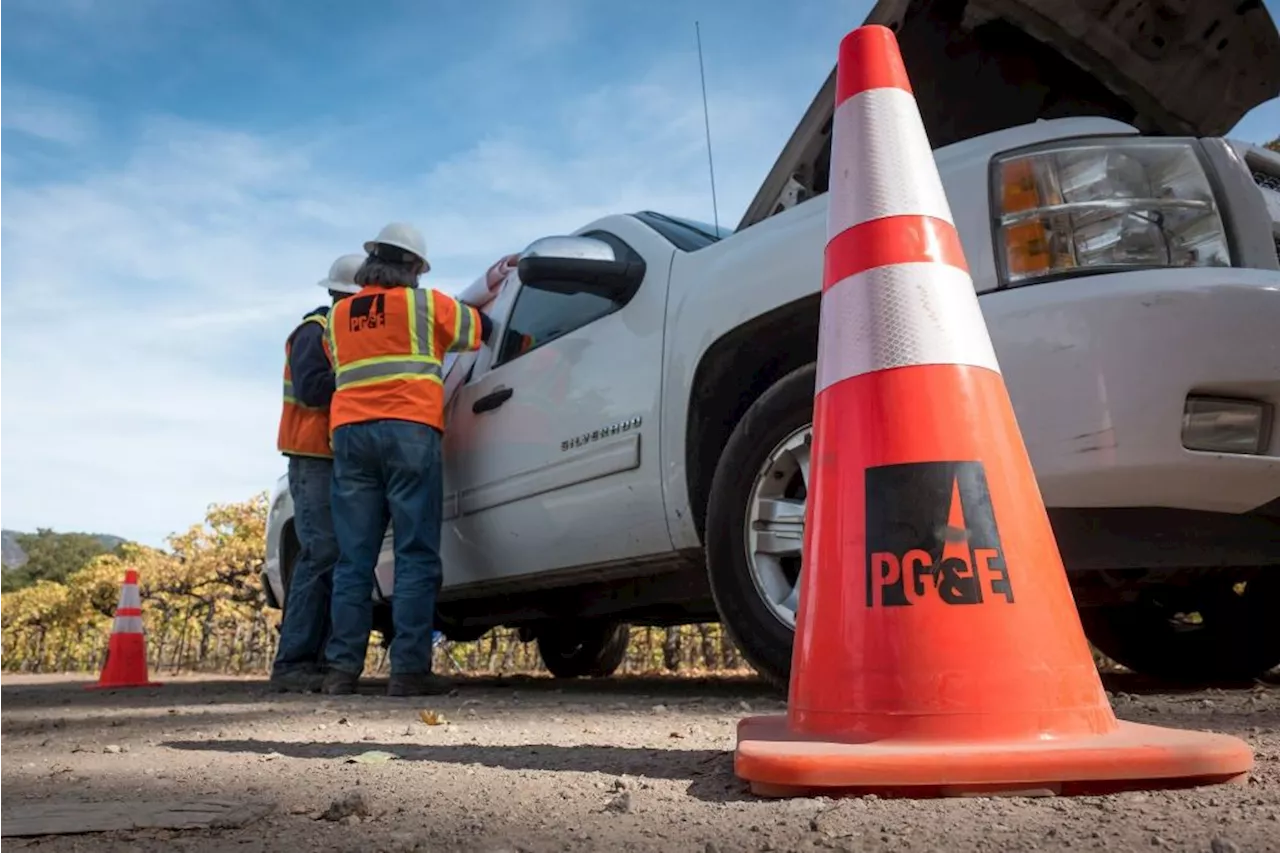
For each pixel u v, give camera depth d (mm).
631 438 3330
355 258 4859
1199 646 3459
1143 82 3021
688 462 3123
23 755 2148
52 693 5250
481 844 1182
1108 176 2352
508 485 3955
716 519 2885
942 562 1402
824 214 2828
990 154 2506
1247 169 2410
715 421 3141
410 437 3947
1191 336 2123
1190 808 1209
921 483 1447
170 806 1440
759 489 2818
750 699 3355
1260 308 2139
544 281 3408
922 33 2857
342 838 1234
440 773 1731
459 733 2428
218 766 1884
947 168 2564
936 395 1495
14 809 1432
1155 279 2189
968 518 1423
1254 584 3205
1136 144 2400
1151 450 2113
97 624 15641
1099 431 2146
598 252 3457
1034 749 1292
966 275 1634
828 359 1625
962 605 1383
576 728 2486
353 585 4051
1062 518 2260
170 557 13375
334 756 2014
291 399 4688
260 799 1497
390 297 4039
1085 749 1289
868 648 1415
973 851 1059
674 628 8070
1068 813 1196
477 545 4180
